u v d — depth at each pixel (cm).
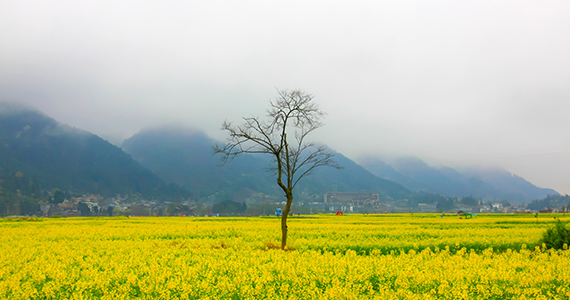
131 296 1208
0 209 18450
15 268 1565
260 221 5200
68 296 1221
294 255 1772
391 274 1359
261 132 2122
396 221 5325
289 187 2136
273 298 1168
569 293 1143
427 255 1789
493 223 4409
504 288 1198
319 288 1260
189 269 1408
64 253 1911
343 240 2427
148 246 2197
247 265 1557
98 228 3600
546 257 1708
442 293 1155
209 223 4534
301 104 2152
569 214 8512
